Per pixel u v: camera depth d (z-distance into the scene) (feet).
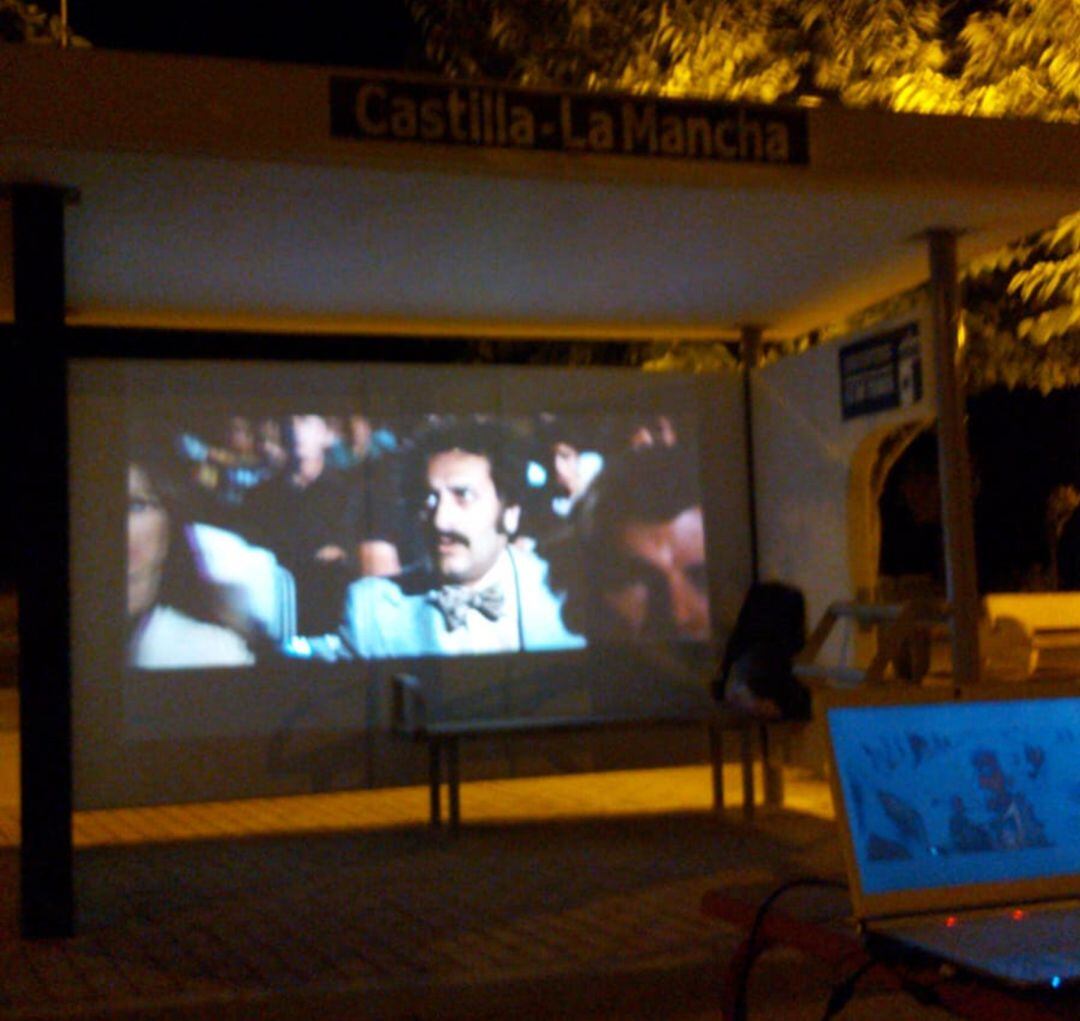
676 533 37.50
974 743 11.35
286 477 34.86
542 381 36.76
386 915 24.13
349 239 28.27
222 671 34.17
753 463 37.96
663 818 33.06
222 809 36.19
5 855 31.07
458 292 33.06
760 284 33.04
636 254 29.99
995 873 11.01
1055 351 45.50
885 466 35.53
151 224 26.78
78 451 33.60
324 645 34.86
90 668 33.40
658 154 24.77
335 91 23.16
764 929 12.16
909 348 31.09
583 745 36.58
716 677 36.47
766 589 36.32
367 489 35.37
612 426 37.22
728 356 52.13
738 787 37.73
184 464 34.24
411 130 23.52
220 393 34.55
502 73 48.91
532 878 26.71
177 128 22.40
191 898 25.81
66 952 22.24
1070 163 26.86
